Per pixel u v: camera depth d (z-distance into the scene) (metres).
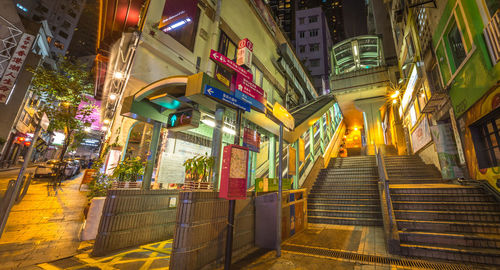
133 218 4.41
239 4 14.43
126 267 3.40
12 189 2.76
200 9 10.94
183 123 4.99
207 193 3.57
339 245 4.74
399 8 12.27
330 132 15.05
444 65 7.01
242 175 3.59
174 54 9.00
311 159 10.20
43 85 11.29
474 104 5.62
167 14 8.89
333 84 16.38
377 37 17.70
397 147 14.48
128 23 9.12
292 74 21.95
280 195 4.29
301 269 3.49
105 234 3.94
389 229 4.52
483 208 5.07
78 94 12.04
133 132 11.91
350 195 8.03
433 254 3.95
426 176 8.27
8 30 16.95
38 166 14.25
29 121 24.02
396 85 14.28
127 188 4.77
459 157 6.72
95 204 4.97
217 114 4.45
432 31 7.73
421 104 9.38
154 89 4.64
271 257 4.04
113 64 10.17
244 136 5.12
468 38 5.55
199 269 3.21
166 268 3.39
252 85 4.51
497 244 3.88
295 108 18.34
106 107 11.97
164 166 5.60
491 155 5.52
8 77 16.39
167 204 5.17
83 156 34.56
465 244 4.08
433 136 7.99
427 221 4.89
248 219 4.65
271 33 18.64
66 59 12.20
